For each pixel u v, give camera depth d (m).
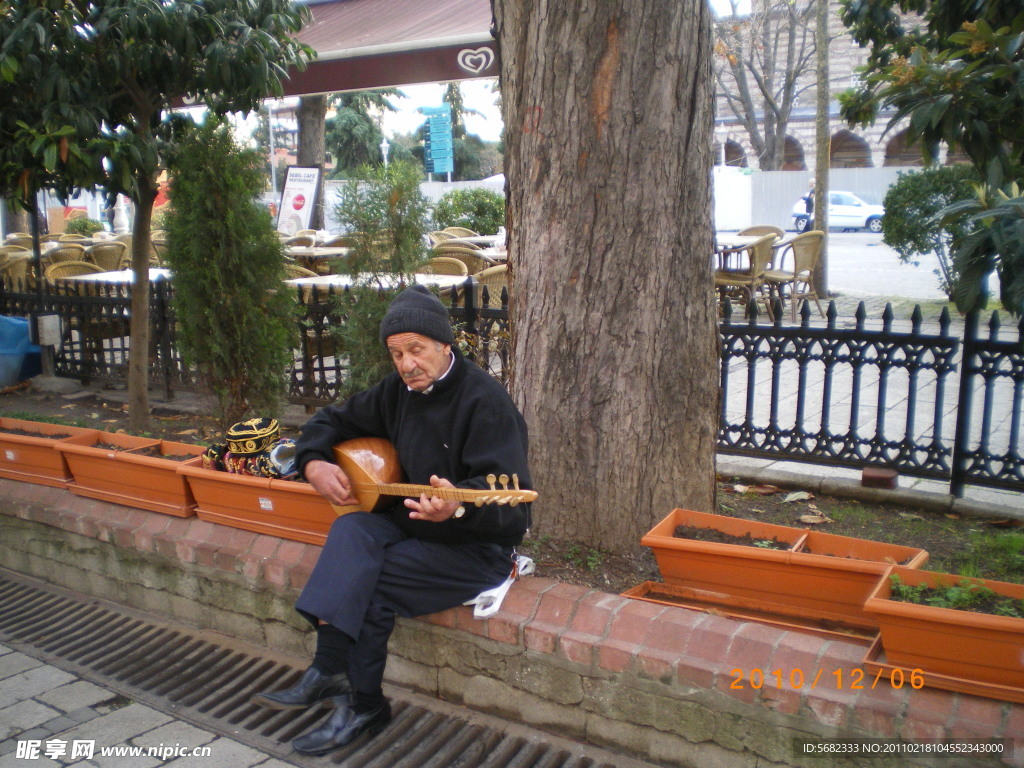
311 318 6.43
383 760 3.02
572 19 3.32
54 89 4.75
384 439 3.22
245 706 3.41
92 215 27.78
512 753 3.02
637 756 2.93
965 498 4.46
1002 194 3.40
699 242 3.54
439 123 22.89
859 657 2.63
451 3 9.19
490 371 6.00
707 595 3.17
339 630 2.89
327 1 10.34
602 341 3.50
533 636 3.04
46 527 4.55
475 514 2.81
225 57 4.99
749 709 2.70
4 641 4.05
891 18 5.71
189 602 4.05
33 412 7.07
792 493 4.75
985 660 2.41
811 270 11.23
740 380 8.11
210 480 3.82
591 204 3.43
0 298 8.52
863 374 8.23
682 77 3.37
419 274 5.56
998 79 3.73
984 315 10.69
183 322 4.76
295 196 12.86
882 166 36.53
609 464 3.56
